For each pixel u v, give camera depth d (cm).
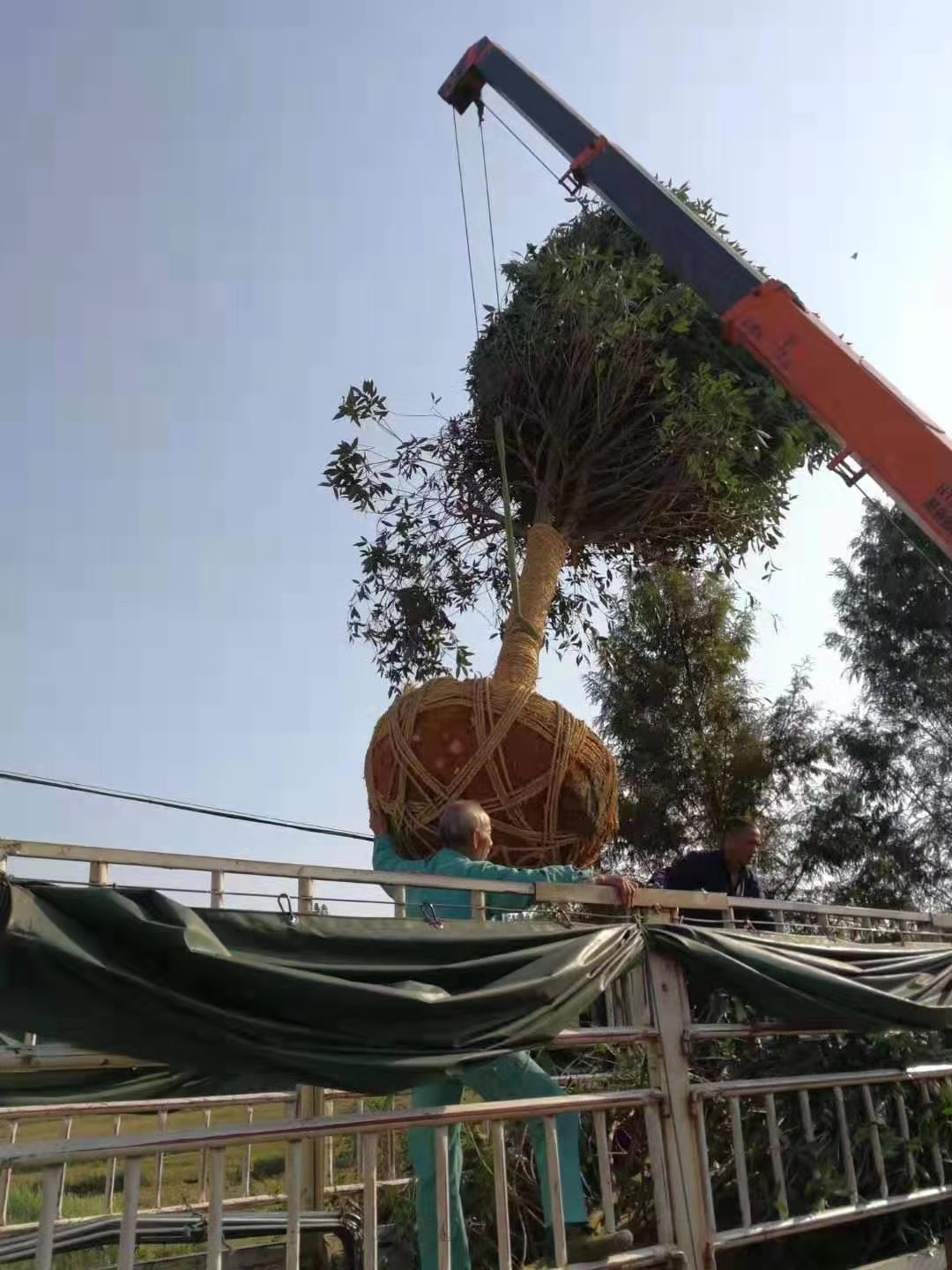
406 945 298
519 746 530
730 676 1908
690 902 404
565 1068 482
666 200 812
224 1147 263
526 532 771
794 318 727
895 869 1964
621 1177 443
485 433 775
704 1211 350
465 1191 438
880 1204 417
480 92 1039
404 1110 297
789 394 735
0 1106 370
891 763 2070
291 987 266
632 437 709
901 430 677
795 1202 417
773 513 761
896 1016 431
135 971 250
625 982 373
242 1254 465
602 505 732
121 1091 377
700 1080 438
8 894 237
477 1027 301
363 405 817
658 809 1864
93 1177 822
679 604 1875
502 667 604
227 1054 260
